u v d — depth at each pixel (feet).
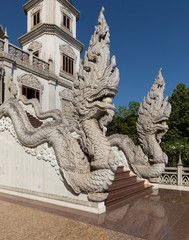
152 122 24.40
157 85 24.99
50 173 17.21
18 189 19.33
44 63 56.24
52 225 11.69
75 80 16.17
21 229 11.06
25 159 19.35
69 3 65.57
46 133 17.17
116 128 75.10
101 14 15.31
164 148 32.42
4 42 44.09
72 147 16.60
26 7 65.72
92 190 14.38
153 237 10.51
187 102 71.00
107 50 14.65
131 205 16.58
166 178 26.32
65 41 64.49
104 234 10.58
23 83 48.37
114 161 13.78
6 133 21.71
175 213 14.69
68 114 62.80
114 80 13.60
